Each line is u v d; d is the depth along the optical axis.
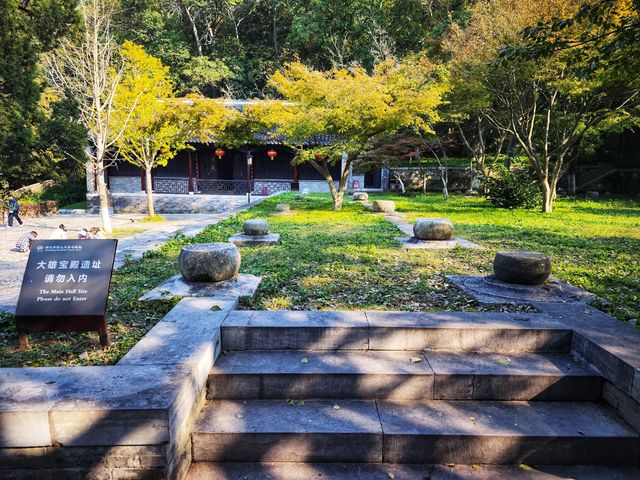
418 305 5.05
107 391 2.85
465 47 16.03
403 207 18.80
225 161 29.95
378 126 15.84
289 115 16.11
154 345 3.63
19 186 27.59
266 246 9.34
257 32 39.88
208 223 13.71
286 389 3.58
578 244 9.23
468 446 3.11
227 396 3.60
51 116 17.44
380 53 26.98
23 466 2.70
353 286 5.91
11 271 9.37
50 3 17.00
